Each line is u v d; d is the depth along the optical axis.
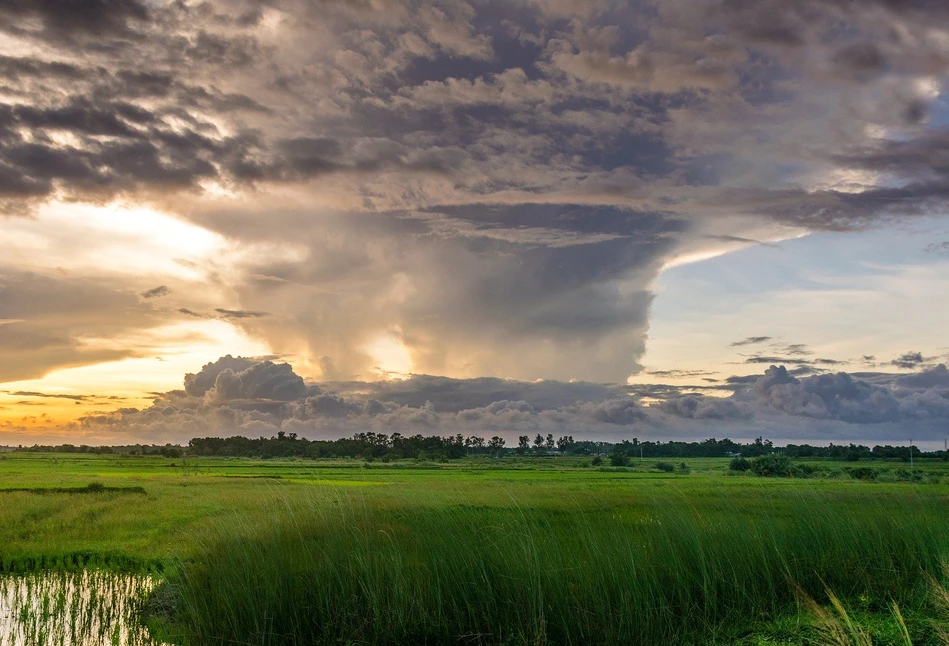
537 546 12.20
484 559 12.02
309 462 122.62
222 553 13.16
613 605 11.30
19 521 30.11
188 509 33.44
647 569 11.90
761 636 10.43
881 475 68.19
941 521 15.03
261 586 11.91
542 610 10.88
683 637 10.80
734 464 84.25
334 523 13.66
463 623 11.30
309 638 11.44
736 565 12.38
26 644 12.83
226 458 147.25
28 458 139.38
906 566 13.19
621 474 83.94
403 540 12.93
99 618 14.35
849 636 9.73
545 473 84.69
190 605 12.20
